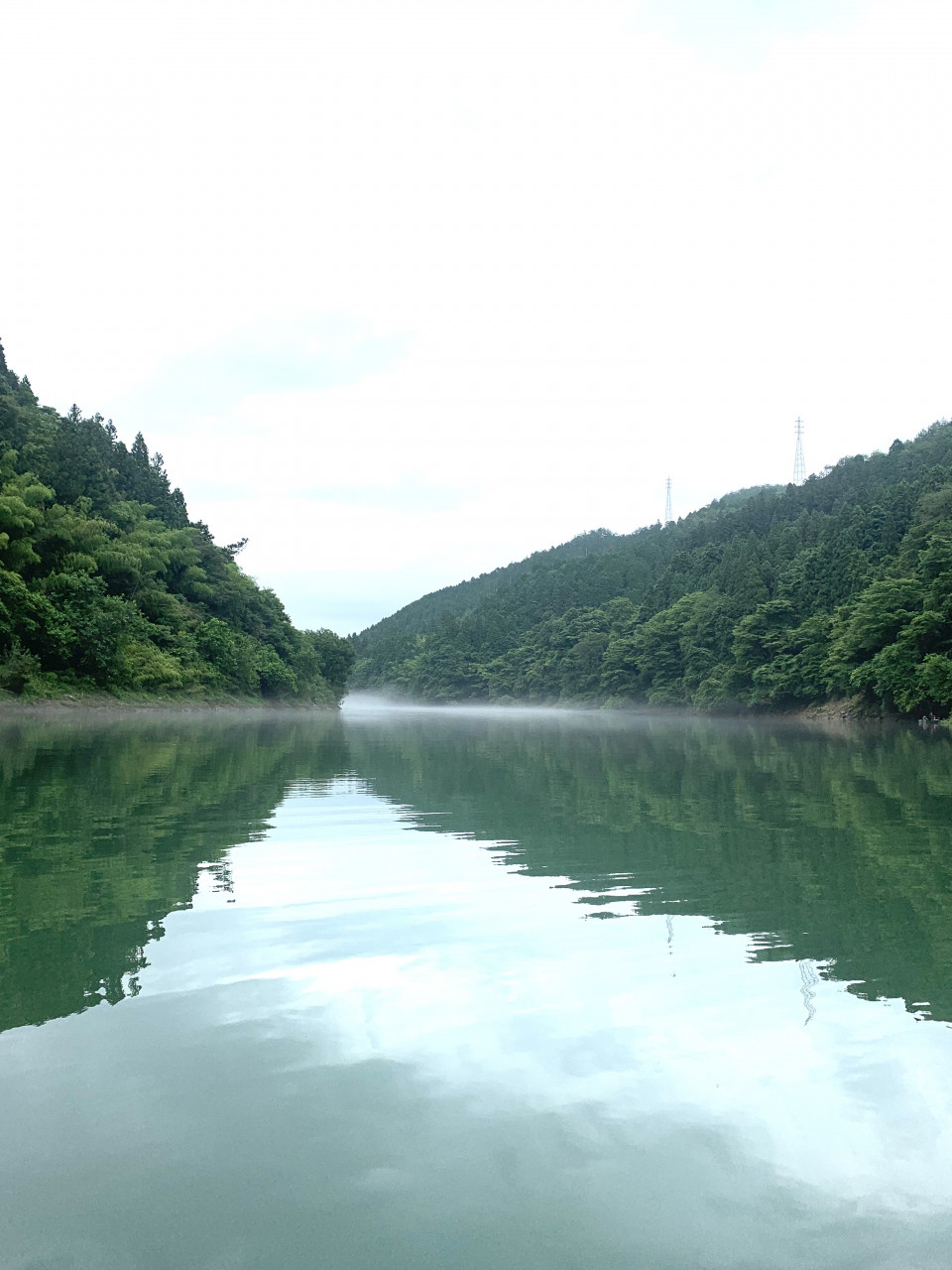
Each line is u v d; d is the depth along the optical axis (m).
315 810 11.76
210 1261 2.62
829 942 5.73
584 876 7.67
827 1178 3.07
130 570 56.72
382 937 5.78
